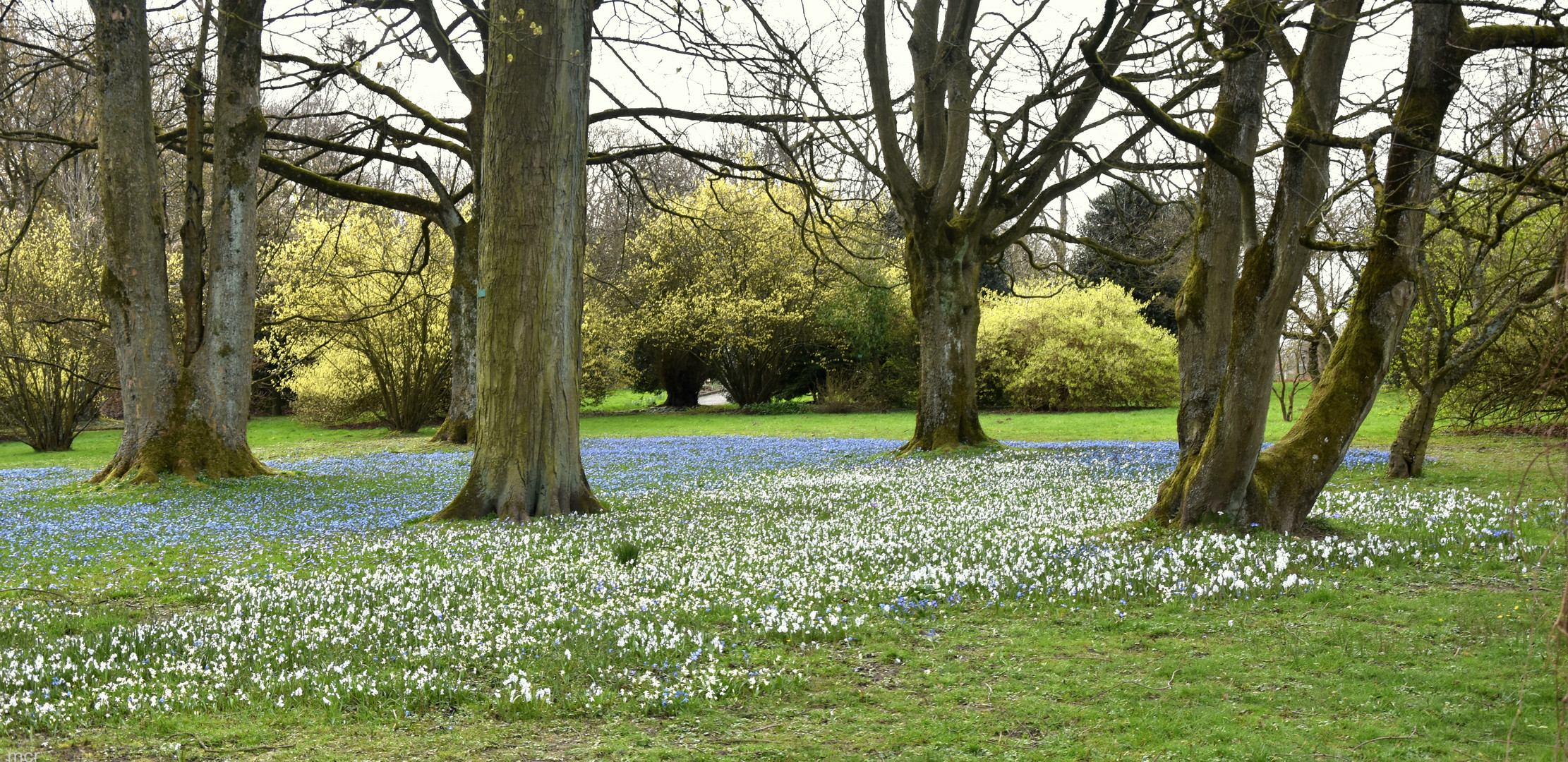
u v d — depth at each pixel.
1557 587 7.63
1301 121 9.49
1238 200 12.16
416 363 37.81
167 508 16.02
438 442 31.19
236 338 19.48
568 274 14.62
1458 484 14.11
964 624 7.27
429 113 27.03
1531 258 11.99
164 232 19.20
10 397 31.66
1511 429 21.50
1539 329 15.96
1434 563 8.69
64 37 19.42
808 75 17.28
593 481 20.28
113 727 5.29
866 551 10.22
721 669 6.18
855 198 27.39
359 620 7.63
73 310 31.77
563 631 7.13
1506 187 8.12
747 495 16.59
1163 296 45.59
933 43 22.77
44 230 33.28
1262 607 7.43
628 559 10.23
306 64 23.47
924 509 13.91
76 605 8.73
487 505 14.18
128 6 18.16
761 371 46.88
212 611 8.38
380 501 16.92
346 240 37.22
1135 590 8.05
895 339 45.00
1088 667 6.11
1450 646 6.27
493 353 14.31
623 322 44.78
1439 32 8.99
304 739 5.10
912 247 23.34
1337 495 13.41
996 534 10.98
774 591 8.35
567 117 14.37
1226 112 11.90
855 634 6.98
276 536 13.02
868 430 34.91
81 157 42.53
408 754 4.88
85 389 32.28
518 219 14.17
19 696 5.70
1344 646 6.32
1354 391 10.23
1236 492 10.27
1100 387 41.53
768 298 44.38
